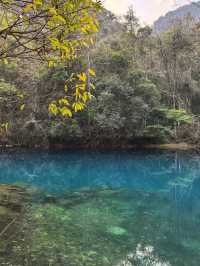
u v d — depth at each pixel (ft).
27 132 69.41
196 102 89.66
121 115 66.64
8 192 29.89
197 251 17.60
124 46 80.18
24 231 18.99
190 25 96.43
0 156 62.85
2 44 6.32
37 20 5.90
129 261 15.80
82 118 66.03
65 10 5.67
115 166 54.60
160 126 67.62
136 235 19.86
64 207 25.72
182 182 42.01
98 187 37.04
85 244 17.74
